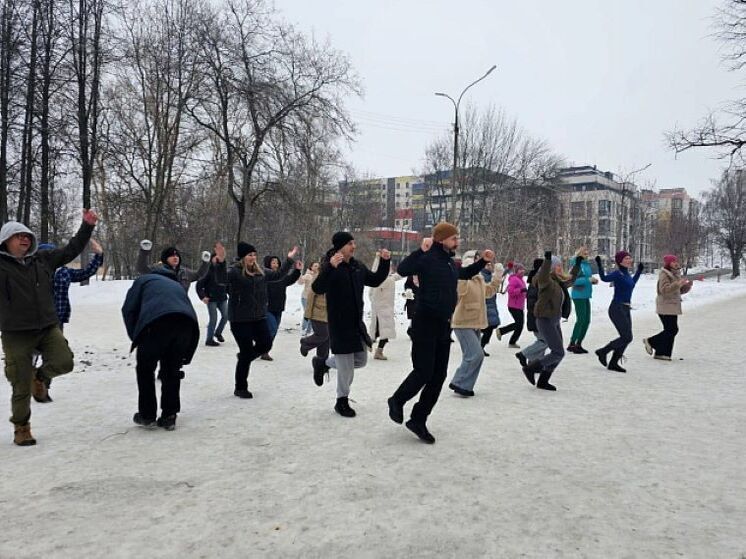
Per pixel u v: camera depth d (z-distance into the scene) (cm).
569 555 300
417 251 520
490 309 1039
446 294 499
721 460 461
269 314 962
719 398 693
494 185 4512
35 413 586
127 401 640
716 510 362
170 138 2716
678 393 721
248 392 666
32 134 2117
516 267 1141
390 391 707
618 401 674
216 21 2523
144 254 671
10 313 473
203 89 2564
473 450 476
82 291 2081
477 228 4109
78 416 575
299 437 507
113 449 470
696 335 1389
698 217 6381
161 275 550
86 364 861
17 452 461
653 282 3584
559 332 723
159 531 323
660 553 304
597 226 5791
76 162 2214
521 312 1122
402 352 1069
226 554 297
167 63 2477
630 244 5575
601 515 351
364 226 6112
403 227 6938
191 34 2491
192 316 535
